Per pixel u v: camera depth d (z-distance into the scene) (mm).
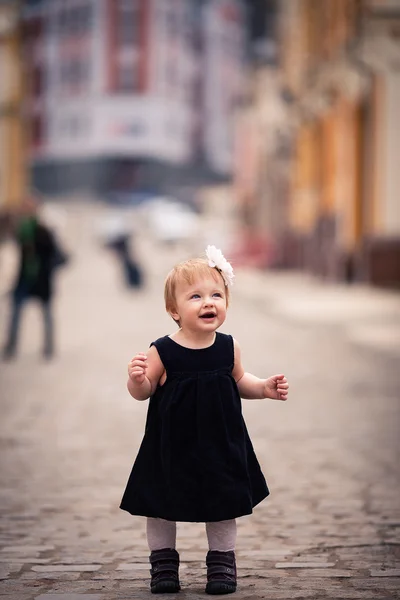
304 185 49688
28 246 19219
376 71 35344
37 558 6617
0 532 7312
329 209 43219
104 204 129750
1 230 64688
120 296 38969
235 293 38406
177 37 142625
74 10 141250
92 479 9117
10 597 5723
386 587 5887
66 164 143625
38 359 19109
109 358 19281
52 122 143875
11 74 65688
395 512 7852
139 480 5605
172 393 5578
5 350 19359
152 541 5832
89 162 142250
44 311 19297
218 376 5637
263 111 65812
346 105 38562
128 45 139750
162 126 141000
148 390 5598
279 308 29672
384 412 12922
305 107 48719
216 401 5590
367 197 37812
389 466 9656
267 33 89750
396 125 35375
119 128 140875
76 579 6113
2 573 6258
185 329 5695
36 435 11336
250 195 80062
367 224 37719
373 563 6434
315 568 6316
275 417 12547
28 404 13664
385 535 7156
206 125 150375
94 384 15703
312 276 43906
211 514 5480
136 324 26844
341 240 38844
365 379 16047
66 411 13086
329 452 10359
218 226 97750
